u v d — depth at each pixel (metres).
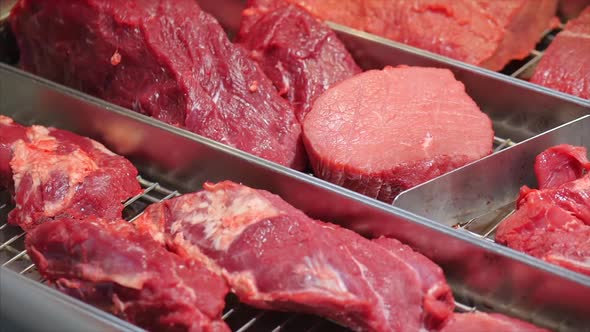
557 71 1.01
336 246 0.81
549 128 0.98
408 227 0.85
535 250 0.85
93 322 0.77
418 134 0.93
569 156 0.90
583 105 0.95
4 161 0.92
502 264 0.82
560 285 0.81
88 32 0.99
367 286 0.80
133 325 0.77
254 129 0.96
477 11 1.05
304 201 0.89
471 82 1.00
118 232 0.83
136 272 0.80
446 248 0.84
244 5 1.10
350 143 0.93
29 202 0.89
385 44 1.03
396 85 0.97
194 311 0.78
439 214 0.92
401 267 0.81
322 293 0.79
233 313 0.85
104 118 0.96
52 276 0.83
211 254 0.82
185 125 0.96
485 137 0.93
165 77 0.97
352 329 0.81
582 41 1.03
